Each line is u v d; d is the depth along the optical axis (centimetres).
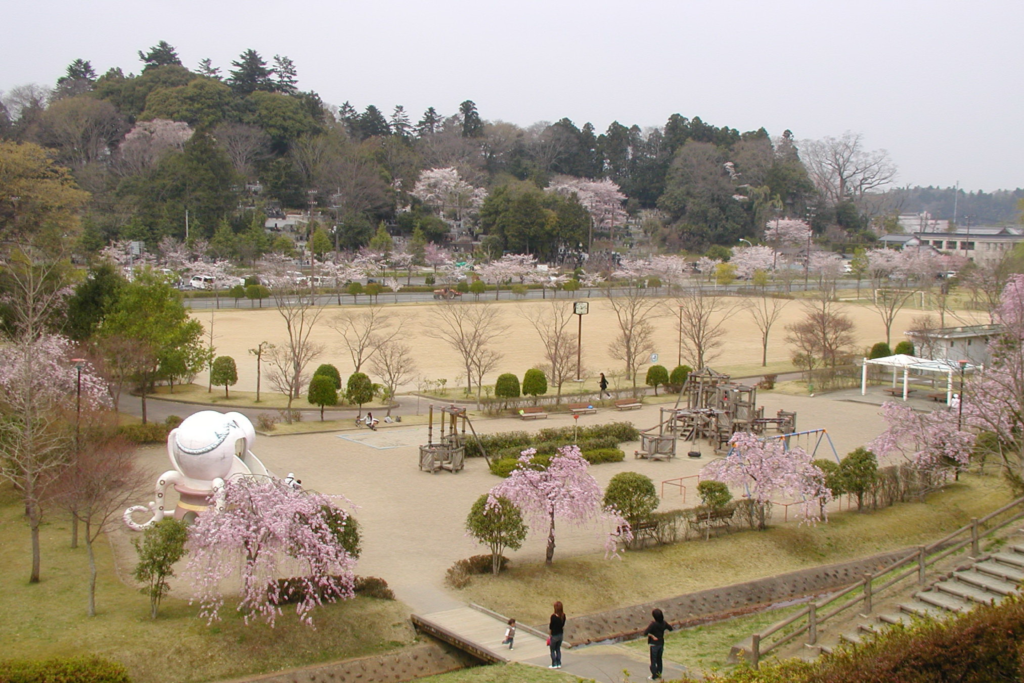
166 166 13850
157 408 5075
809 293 12275
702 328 6894
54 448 2778
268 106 17138
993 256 11256
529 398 5706
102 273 5294
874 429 5062
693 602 2583
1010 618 1543
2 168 5412
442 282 12725
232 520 2241
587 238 15562
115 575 2605
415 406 5494
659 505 3472
